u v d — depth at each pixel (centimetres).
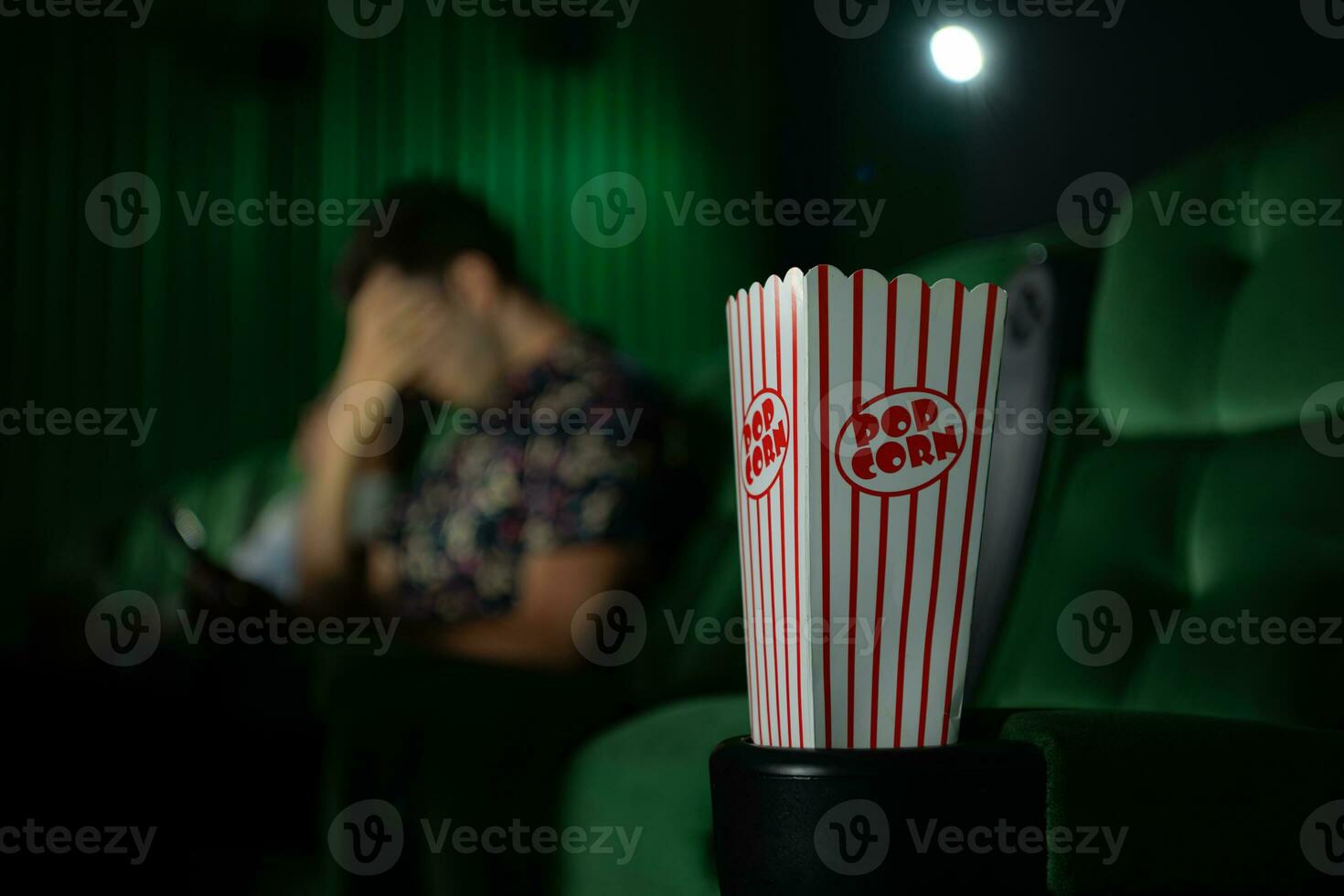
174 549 152
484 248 161
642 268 264
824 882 38
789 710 43
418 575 149
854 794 38
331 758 90
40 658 102
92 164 251
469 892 84
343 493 166
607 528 135
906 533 42
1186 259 88
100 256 250
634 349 263
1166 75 132
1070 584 85
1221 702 70
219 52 257
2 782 94
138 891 94
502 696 88
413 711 87
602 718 88
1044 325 68
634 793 77
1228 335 83
